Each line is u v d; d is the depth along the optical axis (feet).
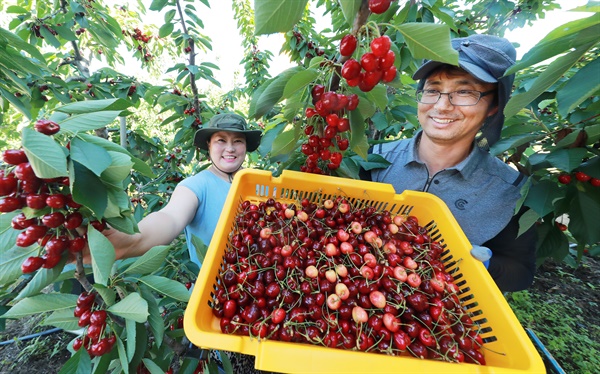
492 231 5.93
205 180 7.75
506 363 3.61
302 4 2.27
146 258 3.90
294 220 5.84
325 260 5.23
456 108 5.31
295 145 5.63
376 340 4.31
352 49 3.09
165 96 11.00
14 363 9.84
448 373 2.94
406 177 6.89
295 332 4.13
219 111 15.30
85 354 3.34
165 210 6.04
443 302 4.62
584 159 5.57
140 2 13.67
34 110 9.05
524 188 5.38
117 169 2.80
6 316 3.02
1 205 2.69
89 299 3.40
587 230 5.35
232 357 5.95
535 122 6.58
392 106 8.84
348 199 6.34
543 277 15.03
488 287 4.29
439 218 5.78
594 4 2.46
